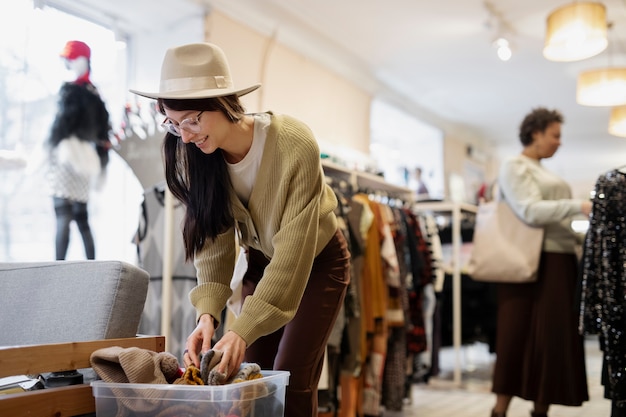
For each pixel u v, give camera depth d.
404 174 5.74
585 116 6.32
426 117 5.93
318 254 1.53
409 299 3.39
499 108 6.02
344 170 2.98
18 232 2.60
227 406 1.05
